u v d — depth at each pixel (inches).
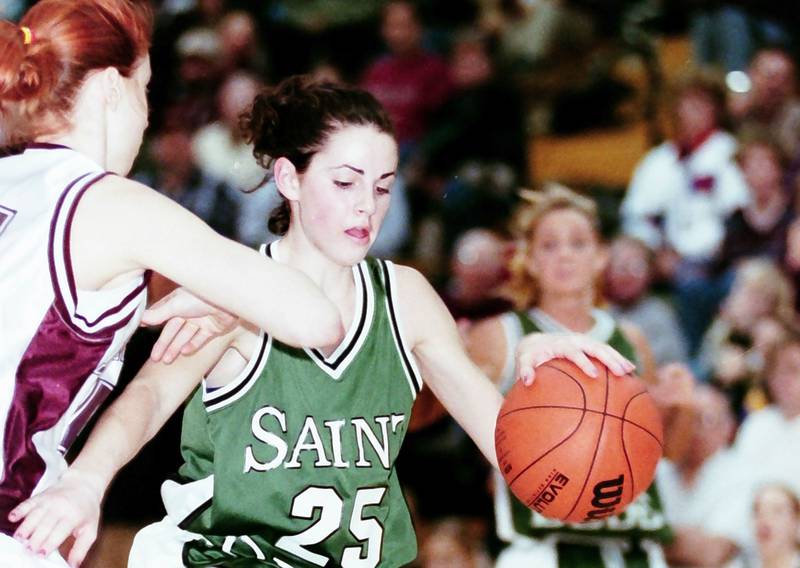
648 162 394.0
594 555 265.4
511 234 350.9
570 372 157.6
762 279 336.2
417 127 441.7
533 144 447.5
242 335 157.3
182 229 132.3
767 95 392.8
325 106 159.8
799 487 287.9
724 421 292.4
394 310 164.6
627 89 455.2
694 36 442.6
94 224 132.0
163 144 406.0
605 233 395.2
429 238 409.4
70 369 133.6
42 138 139.3
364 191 159.6
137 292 135.9
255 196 387.5
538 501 156.0
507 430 157.3
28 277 131.2
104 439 143.9
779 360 295.1
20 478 132.0
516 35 462.9
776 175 373.7
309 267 162.2
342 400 159.2
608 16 464.8
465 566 315.9
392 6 449.1
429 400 245.9
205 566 156.3
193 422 161.9
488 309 323.0
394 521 165.2
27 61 135.9
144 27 144.5
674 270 381.4
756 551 287.4
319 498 157.6
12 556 128.8
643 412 156.9
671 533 266.7
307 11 475.2
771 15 445.4
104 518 313.9
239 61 438.6
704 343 347.9
